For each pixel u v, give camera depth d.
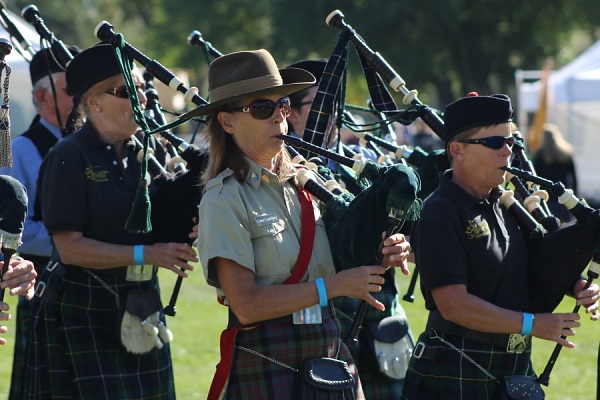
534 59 92.69
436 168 13.16
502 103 11.18
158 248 12.36
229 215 9.86
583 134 48.81
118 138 12.84
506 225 11.51
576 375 19.70
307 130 13.00
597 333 23.48
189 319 24.64
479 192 11.47
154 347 13.09
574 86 47.84
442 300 11.02
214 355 20.94
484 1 90.56
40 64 15.09
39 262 14.93
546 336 11.02
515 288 11.35
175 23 102.44
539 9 91.75
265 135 10.09
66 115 15.14
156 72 12.37
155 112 14.10
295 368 10.22
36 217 14.70
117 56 11.82
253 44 102.44
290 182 10.48
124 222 12.68
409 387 11.79
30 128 15.32
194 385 18.36
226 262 9.84
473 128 11.23
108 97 12.59
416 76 86.94
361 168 10.27
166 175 12.85
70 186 12.45
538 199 12.07
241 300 9.76
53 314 12.97
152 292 13.11
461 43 90.25
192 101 12.38
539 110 48.72
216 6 100.25
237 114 10.05
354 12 85.75
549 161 37.00
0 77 10.70
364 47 13.23
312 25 87.69
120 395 12.84
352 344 10.27
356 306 13.36
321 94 13.10
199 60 100.75
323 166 12.70
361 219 10.02
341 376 10.09
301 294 9.71
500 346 11.38
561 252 11.29
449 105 11.50
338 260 10.25
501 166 11.26
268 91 9.97
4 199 10.46
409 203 9.65
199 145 13.27
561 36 96.06
